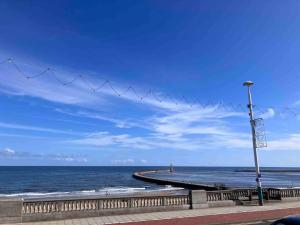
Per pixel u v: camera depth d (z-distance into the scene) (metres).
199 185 58.91
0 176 125.12
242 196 22.50
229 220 16.05
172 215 17.16
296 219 8.76
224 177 140.00
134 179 112.19
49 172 169.62
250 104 23.08
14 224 14.47
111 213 17.09
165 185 78.12
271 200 23.23
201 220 15.90
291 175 170.62
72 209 16.36
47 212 15.64
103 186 80.75
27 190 70.81
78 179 110.75
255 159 22.39
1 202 14.65
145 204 18.33
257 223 15.88
